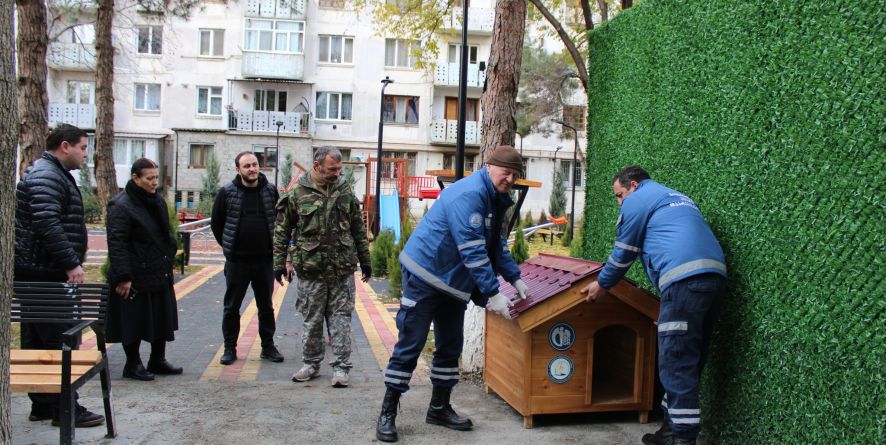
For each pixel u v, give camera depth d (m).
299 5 33.47
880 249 2.87
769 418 3.54
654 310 4.41
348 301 5.64
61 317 4.25
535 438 4.29
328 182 5.55
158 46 34.22
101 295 4.29
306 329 5.67
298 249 5.56
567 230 23.11
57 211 4.43
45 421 4.45
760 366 3.61
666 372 3.74
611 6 13.15
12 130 2.53
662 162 4.68
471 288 4.31
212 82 34.62
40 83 10.57
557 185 36.25
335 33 34.59
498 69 6.48
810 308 3.25
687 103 4.39
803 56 3.34
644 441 4.18
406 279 4.39
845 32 3.07
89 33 33.16
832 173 3.14
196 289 11.39
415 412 4.84
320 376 5.89
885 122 2.86
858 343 2.95
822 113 3.21
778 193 3.52
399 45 34.94
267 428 4.39
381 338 7.73
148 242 5.52
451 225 4.13
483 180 4.21
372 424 4.53
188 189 34.28
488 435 4.34
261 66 33.66
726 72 3.98
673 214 3.84
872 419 2.87
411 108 35.28
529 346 4.41
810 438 3.23
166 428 4.35
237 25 34.31
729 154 3.94
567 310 4.41
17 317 4.24
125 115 34.56
